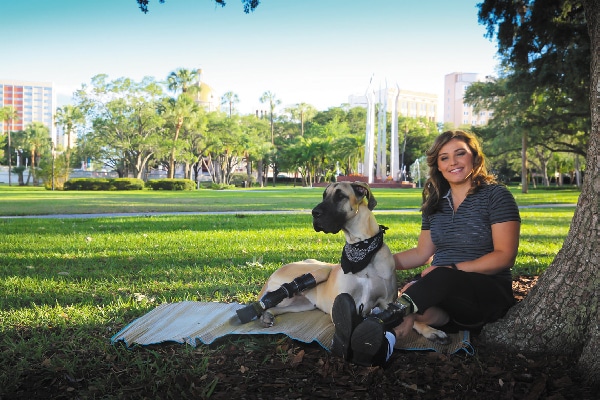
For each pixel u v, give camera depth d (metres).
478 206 3.61
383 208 20.75
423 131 94.25
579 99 19.59
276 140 95.12
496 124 45.62
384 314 3.01
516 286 5.60
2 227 11.83
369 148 63.53
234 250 8.14
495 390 2.77
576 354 3.21
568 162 70.44
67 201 25.41
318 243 9.04
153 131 62.06
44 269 6.58
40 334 3.90
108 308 4.66
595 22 3.39
